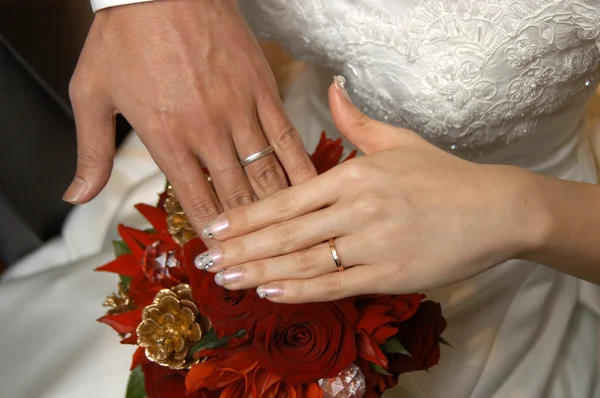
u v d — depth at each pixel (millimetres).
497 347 720
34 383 731
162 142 608
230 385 574
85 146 638
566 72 664
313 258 578
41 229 931
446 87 669
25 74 851
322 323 567
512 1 640
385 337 578
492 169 591
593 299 748
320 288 575
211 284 583
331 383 574
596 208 597
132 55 610
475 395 703
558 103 688
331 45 695
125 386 711
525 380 714
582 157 780
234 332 575
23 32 829
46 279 805
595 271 611
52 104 884
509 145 720
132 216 847
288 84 885
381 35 671
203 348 578
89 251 875
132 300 635
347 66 702
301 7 689
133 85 610
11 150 864
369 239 577
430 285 590
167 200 642
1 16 809
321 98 803
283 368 558
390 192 576
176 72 606
